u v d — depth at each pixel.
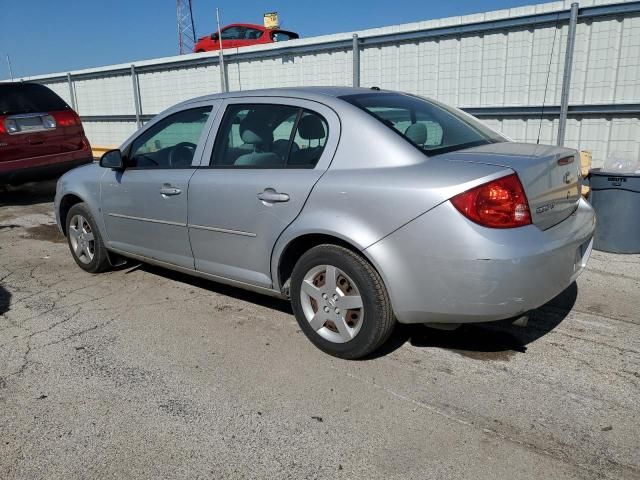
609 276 4.79
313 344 3.63
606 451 2.55
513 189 2.83
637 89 6.13
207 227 3.95
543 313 4.06
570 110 6.57
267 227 3.56
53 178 8.76
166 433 2.77
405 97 3.95
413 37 7.69
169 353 3.61
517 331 3.77
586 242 3.48
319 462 2.53
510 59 6.96
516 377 3.20
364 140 3.24
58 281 5.12
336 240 3.32
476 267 2.80
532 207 2.94
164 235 4.34
